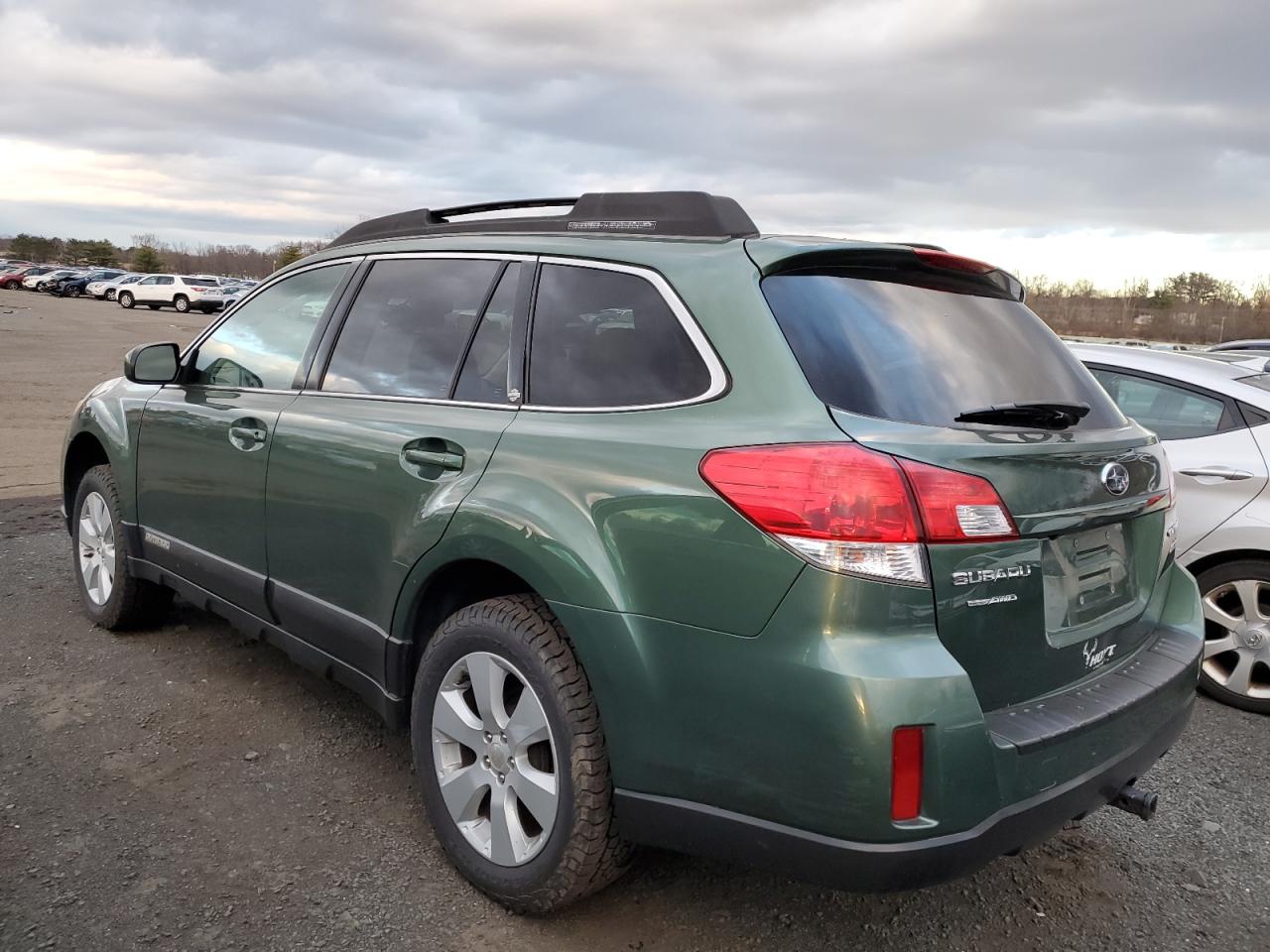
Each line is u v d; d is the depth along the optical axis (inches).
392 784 130.2
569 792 94.6
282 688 159.2
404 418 116.6
